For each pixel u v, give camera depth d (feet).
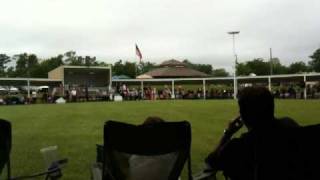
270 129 12.12
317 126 12.28
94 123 61.00
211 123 58.90
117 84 207.41
